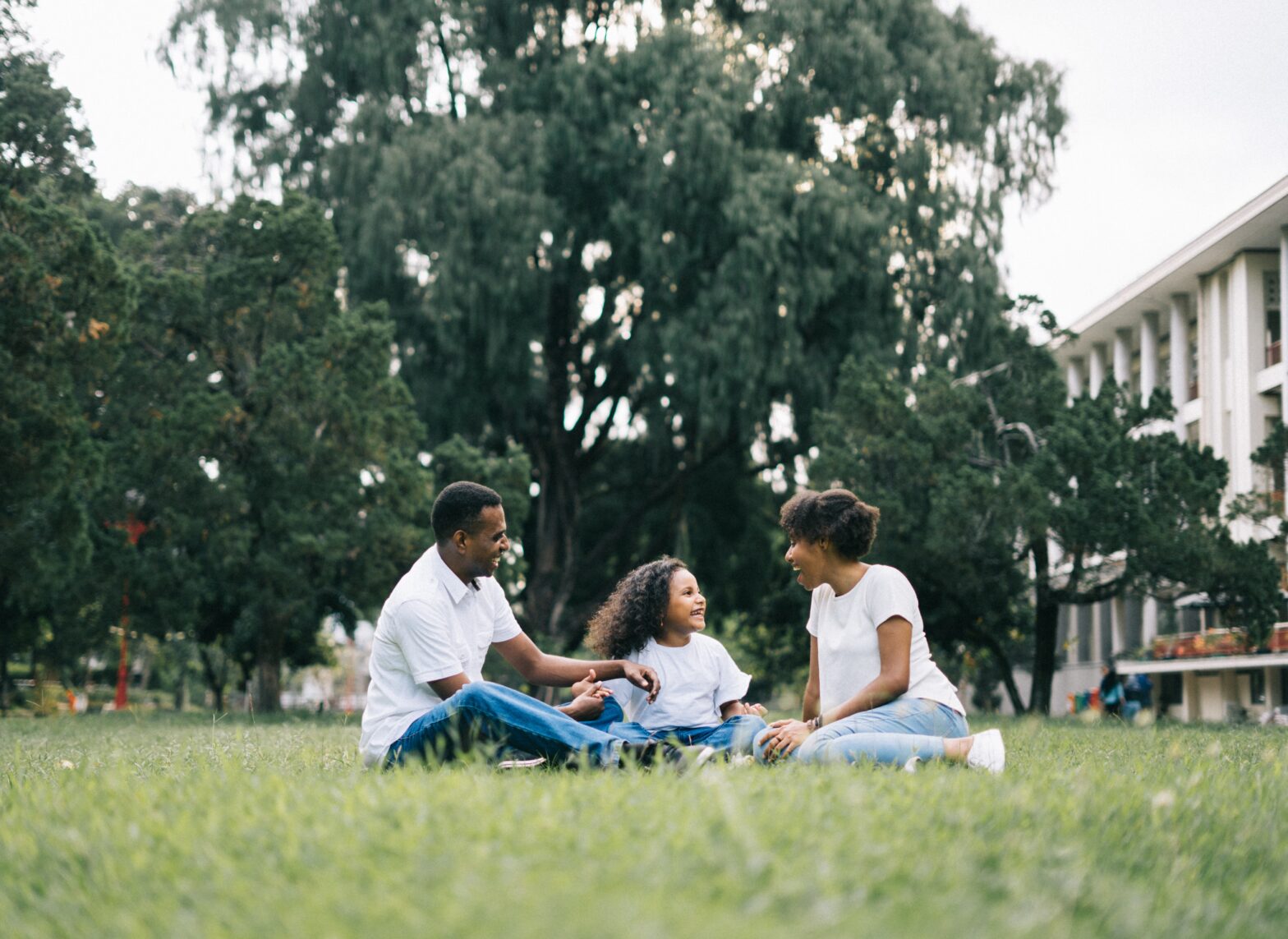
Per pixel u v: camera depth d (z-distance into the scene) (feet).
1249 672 117.50
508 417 102.68
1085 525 75.20
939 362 93.76
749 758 14.10
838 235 86.38
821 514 16.39
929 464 82.28
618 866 6.68
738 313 84.02
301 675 230.89
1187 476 75.66
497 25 97.30
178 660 147.54
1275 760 15.93
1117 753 20.31
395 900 6.00
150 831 8.55
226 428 83.15
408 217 87.10
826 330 92.84
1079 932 6.29
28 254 59.62
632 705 17.79
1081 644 156.66
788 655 100.53
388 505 85.46
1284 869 8.77
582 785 10.39
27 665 134.51
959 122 92.27
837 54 90.89
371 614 88.33
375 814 8.57
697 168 85.87
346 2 94.12
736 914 5.82
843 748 14.33
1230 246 114.21
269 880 6.94
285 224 84.23
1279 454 78.23
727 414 87.66
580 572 107.96
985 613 84.58
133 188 103.65
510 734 14.24
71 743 29.25
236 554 81.76
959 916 6.05
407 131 89.71
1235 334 115.34
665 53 89.81
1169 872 8.21
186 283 83.15
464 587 16.30
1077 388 153.28
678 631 17.97
